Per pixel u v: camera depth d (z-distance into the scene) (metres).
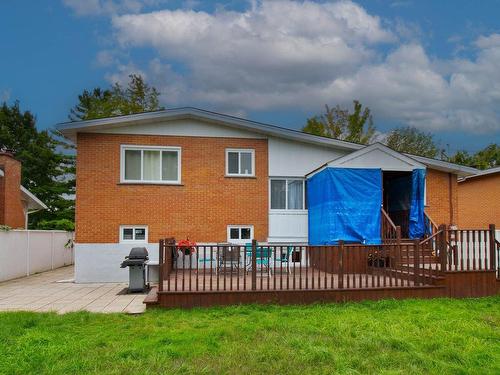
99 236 15.57
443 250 11.88
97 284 14.99
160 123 16.19
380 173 14.95
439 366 6.54
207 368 6.35
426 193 17.80
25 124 45.53
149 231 15.83
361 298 11.22
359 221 14.59
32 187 35.81
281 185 16.92
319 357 6.79
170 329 8.42
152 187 15.96
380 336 7.85
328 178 14.69
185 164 16.22
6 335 7.70
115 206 15.72
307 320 9.07
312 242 16.17
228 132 16.55
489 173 24.78
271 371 6.34
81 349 7.05
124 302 11.22
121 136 15.92
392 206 17.42
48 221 31.39
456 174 18.12
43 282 15.84
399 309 10.21
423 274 11.85
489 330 8.48
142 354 6.86
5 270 16.58
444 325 8.79
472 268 12.14
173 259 14.51
